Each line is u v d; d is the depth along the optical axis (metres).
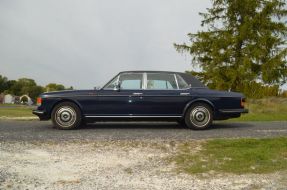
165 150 7.67
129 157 7.26
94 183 5.91
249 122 12.55
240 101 10.06
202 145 7.93
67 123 9.84
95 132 9.41
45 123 12.03
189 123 9.93
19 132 9.37
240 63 22.11
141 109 9.83
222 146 7.90
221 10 23.91
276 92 23.30
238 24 23.22
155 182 5.97
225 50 22.59
